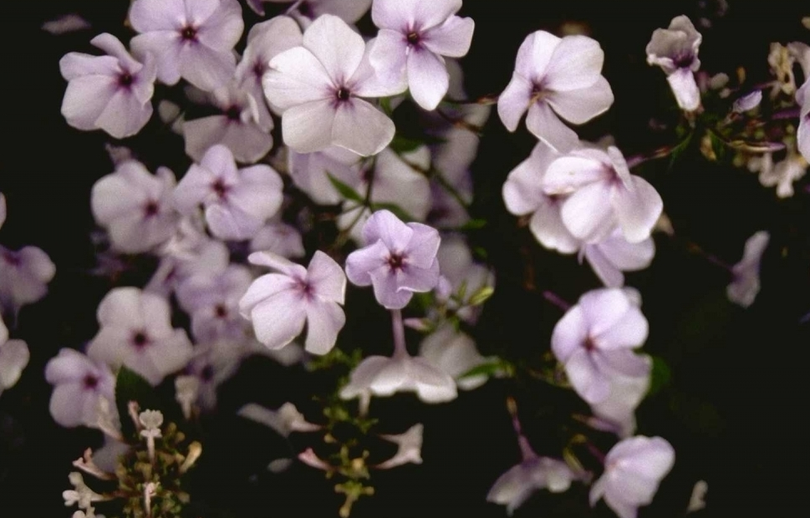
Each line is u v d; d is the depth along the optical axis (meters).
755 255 0.53
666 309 0.53
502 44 0.54
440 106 0.51
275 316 0.50
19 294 0.52
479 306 0.51
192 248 0.52
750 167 0.52
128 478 0.50
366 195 0.51
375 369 0.50
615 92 0.54
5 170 0.54
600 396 0.50
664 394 0.52
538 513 0.52
